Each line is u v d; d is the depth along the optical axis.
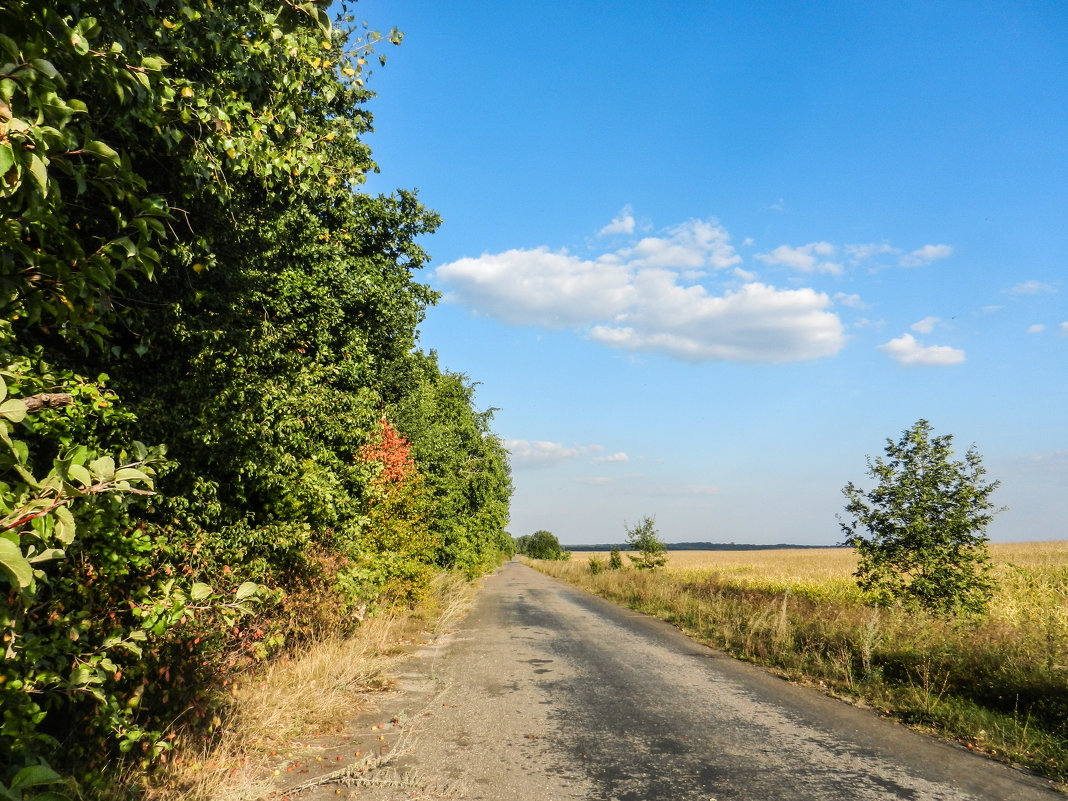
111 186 2.46
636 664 9.98
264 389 7.29
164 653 4.91
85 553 4.02
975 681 7.54
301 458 8.53
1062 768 5.22
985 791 4.73
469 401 34.09
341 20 5.20
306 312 10.08
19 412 1.91
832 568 36.19
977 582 11.21
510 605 20.36
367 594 11.34
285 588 8.34
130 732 3.89
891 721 6.77
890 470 11.77
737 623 12.66
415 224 15.02
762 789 4.71
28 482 2.00
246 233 7.83
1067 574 22.09
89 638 3.88
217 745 5.17
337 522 9.65
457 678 8.73
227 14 4.34
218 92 4.49
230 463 6.90
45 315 4.50
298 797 4.48
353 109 11.77
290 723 6.00
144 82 2.93
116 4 3.10
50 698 3.05
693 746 5.78
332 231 12.04
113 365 6.23
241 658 6.56
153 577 4.93
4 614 2.34
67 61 2.51
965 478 11.40
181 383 6.61
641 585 22.88
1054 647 7.70
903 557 11.67
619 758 5.42
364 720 6.56
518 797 4.53
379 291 12.41
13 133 1.91
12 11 1.99
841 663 9.12
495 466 39.97
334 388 10.90
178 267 6.57
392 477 14.08
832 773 5.08
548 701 7.47
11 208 2.20
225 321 7.81
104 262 2.47
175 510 6.19
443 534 24.39
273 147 4.79
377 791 4.61
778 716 6.92
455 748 5.66
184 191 5.15
